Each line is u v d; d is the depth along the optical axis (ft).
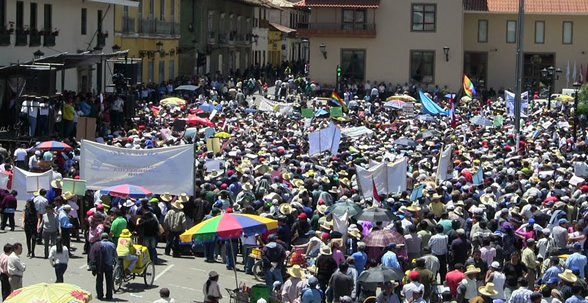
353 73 324.19
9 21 190.29
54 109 167.43
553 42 337.93
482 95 326.03
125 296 93.40
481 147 172.76
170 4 298.35
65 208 106.52
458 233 96.32
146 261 97.66
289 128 197.26
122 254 94.99
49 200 115.55
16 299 67.56
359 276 85.56
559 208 108.27
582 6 334.85
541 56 339.16
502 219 104.94
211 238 87.51
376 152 159.22
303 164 138.92
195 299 94.17
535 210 108.06
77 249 111.65
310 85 307.37
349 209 101.30
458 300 86.58
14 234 116.37
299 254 94.94
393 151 164.14
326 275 90.94
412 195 118.32
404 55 321.93
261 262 100.89
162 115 203.72
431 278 87.71
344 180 125.39
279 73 393.91
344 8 321.11
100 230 99.81
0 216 120.88
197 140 162.81
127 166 113.70
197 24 329.52
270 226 89.35
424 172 136.26
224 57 369.09
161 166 113.19
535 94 305.73
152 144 154.40
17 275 86.48
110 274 91.76
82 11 228.22
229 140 164.66
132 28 260.83
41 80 162.50
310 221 107.86
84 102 178.19
